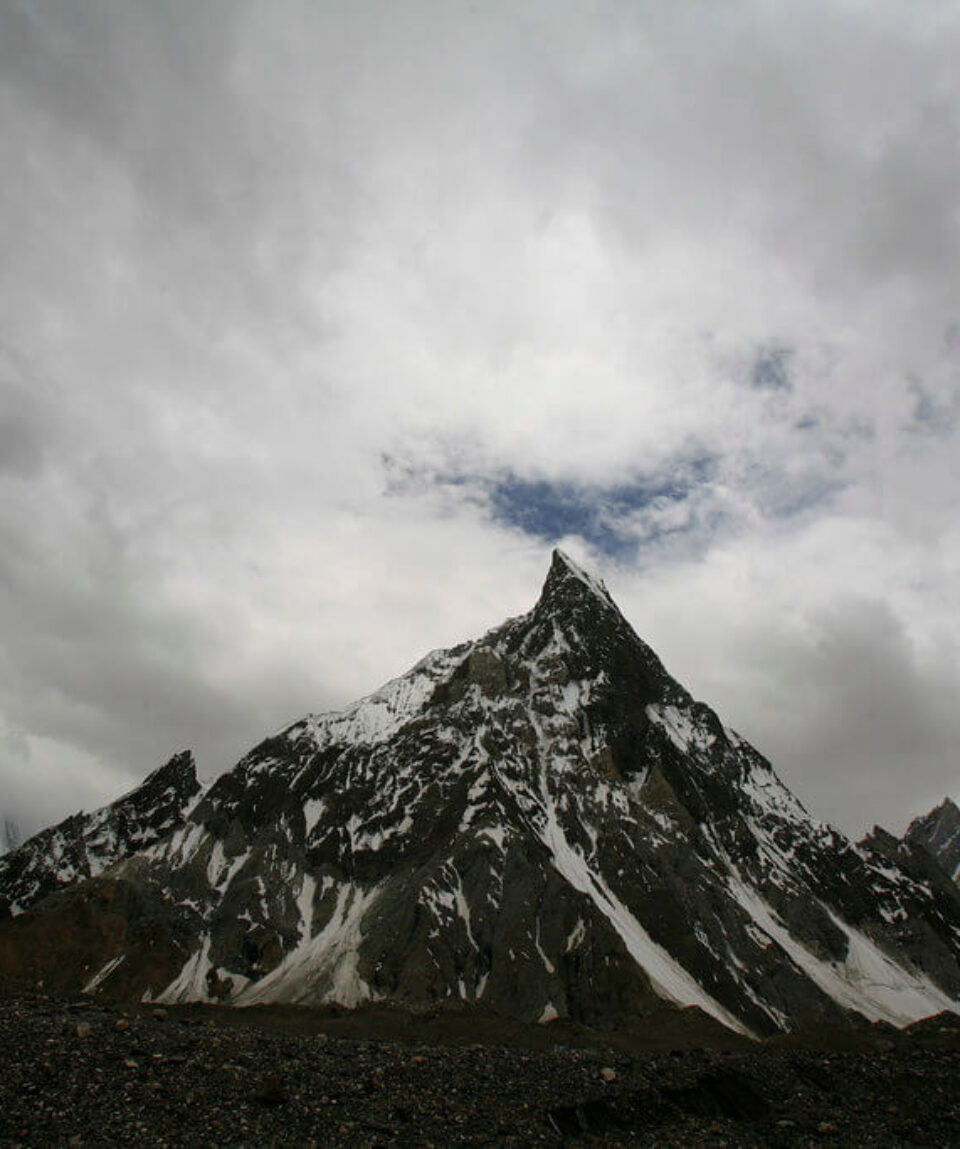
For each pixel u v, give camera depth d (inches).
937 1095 1854.1
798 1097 1838.1
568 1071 1867.6
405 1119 1486.2
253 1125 1360.7
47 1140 1215.6
